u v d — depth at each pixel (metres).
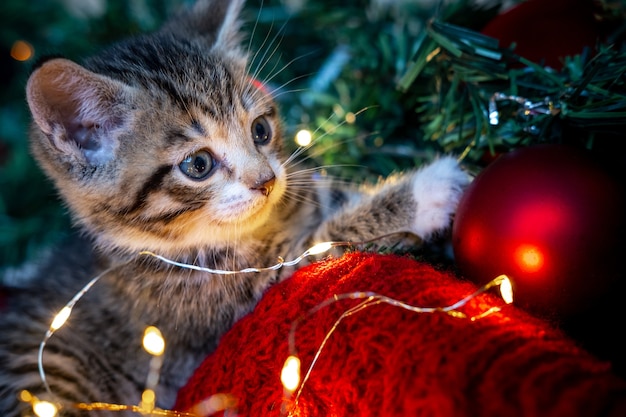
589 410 0.11
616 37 0.20
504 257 0.16
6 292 0.27
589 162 0.16
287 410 0.16
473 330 0.13
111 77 0.23
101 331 0.25
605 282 0.15
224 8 0.28
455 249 0.17
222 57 0.26
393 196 0.23
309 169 0.26
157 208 0.23
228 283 0.24
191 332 0.24
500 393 0.12
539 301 0.16
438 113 0.22
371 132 0.26
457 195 0.21
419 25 0.28
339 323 0.15
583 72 0.18
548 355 0.12
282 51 0.29
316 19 0.29
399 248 0.20
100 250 0.25
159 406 0.24
